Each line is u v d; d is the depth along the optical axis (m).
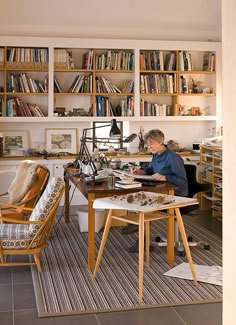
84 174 5.02
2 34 7.06
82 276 4.29
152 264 4.61
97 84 7.32
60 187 4.34
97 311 3.55
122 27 7.37
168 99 7.79
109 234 5.72
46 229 4.35
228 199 1.77
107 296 3.83
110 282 4.14
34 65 7.07
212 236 5.64
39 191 5.27
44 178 5.34
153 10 7.16
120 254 4.95
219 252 5.00
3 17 6.96
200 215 6.75
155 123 7.77
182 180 4.91
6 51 6.96
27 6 6.83
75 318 3.45
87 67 7.24
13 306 3.66
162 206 3.78
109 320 3.41
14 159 7.02
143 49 7.34
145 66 7.43
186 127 7.88
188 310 3.57
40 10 6.92
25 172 5.41
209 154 6.92
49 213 4.31
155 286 4.03
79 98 7.51
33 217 4.41
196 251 5.04
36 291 3.92
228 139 1.75
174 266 4.54
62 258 4.81
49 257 4.84
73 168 5.79
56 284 4.09
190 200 4.00
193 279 4.10
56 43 7.04
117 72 7.43
